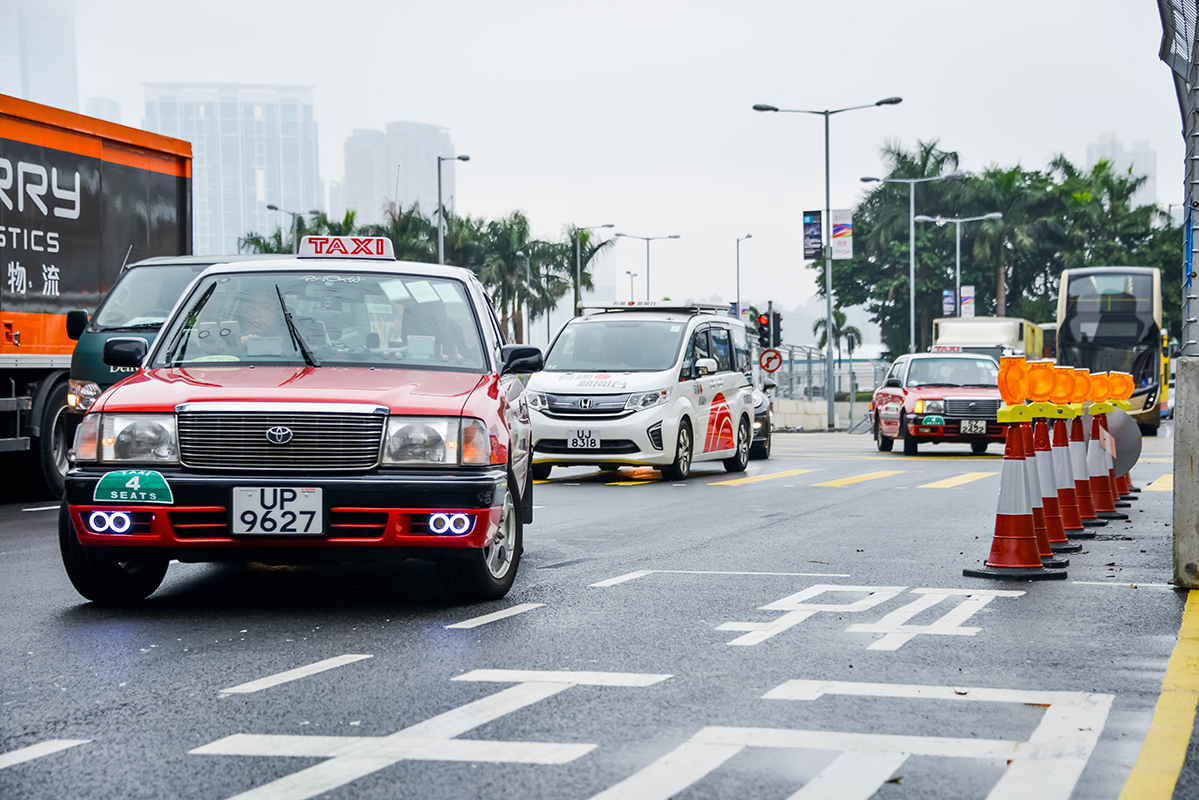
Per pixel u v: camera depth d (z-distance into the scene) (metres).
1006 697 5.50
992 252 83.81
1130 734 4.92
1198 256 8.34
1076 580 8.77
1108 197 87.19
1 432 14.38
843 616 7.43
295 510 7.13
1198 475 8.33
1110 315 38.38
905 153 85.38
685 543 10.91
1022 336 44.91
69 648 6.54
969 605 7.77
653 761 4.58
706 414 19.25
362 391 7.49
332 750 4.72
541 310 74.00
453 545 7.28
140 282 14.71
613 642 6.69
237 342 8.39
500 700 5.46
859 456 26.12
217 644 6.64
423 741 4.84
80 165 15.28
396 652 6.45
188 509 7.16
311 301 8.63
